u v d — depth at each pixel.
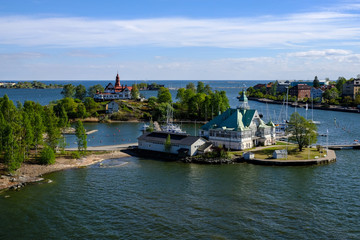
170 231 64.88
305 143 124.69
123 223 68.44
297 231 64.62
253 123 134.12
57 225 67.94
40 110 159.62
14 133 106.50
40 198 82.25
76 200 80.75
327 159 113.75
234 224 67.62
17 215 72.69
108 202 79.25
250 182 93.19
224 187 89.19
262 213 72.62
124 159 121.25
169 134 131.12
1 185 90.31
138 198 81.62
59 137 128.88
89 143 151.75
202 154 118.50
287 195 83.06
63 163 112.62
